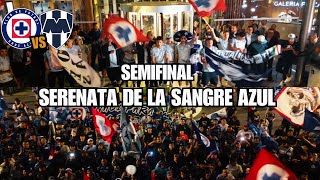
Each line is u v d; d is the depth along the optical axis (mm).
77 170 5504
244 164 5375
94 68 5145
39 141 5590
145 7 5152
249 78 5105
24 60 4965
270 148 5402
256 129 5375
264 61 5012
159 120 5508
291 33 4859
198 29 5035
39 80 5129
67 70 5109
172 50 5035
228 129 5434
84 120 5547
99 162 5566
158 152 5500
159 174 5430
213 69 5090
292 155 5348
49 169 5520
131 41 5016
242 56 5012
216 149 5469
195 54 5023
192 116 5453
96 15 5051
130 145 5531
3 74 4988
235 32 4941
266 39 4930
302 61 4941
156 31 5270
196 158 5477
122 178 5441
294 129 5340
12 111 5473
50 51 4969
